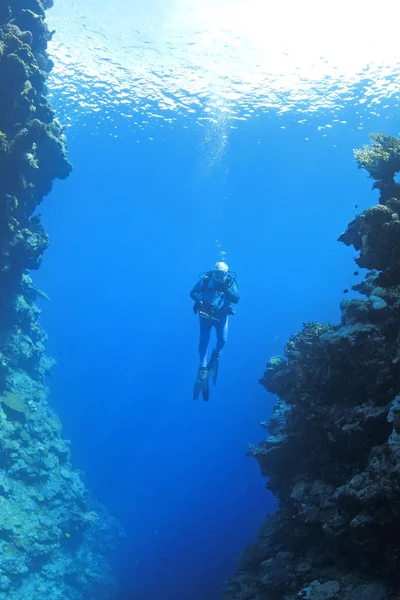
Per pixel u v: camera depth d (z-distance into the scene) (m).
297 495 6.27
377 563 4.39
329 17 20.92
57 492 14.05
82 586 14.83
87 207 49.06
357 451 5.55
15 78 8.88
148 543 29.09
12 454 12.44
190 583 22.06
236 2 19.86
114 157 36.97
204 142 32.69
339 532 4.72
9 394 12.95
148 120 29.59
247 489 43.94
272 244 49.12
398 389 5.34
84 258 59.59
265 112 27.95
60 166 11.56
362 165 7.89
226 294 8.35
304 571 5.38
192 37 21.77
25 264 11.68
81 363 62.12
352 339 5.77
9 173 9.46
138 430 56.38
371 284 7.94
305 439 7.01
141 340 66.56
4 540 11.59
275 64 23.81
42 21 10.99
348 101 26.34
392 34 21.94
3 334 12.87
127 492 40.91
